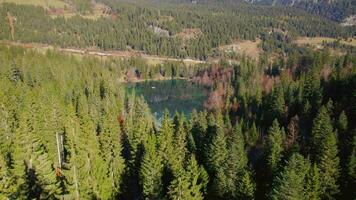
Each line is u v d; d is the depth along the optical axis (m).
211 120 96.81
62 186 51.91
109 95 126.69
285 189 47.72
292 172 48.97
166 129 73.19
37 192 49.09
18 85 109.56
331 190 59.19
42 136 68.94
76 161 48.31
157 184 53.66
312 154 74.19
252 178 62.88
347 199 60.94
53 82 128.62
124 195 62.31
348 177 61.88
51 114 77.69
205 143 75.50
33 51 179.38
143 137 71.06
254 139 97.94
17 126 69.50
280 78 164.75
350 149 69.88
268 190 59.31
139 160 67.12
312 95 119.06
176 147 69.31
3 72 127.56
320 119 81.69
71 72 148.50
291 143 81.94
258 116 124.31
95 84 139.50
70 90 124.44
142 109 114.62
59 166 66.31
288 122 111.44
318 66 163.88
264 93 149.38
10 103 82.38
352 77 118.38
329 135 66.38
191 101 187.75
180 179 47.12
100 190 53.31
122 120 106.62
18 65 138.62
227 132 96.31
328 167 60.47
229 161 58.59
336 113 100.62
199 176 58.03
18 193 45.16
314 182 55.69
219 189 56.72
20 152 49.47
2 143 61.66
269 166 65.56
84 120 80.00
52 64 148.62
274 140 77.38
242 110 134.75
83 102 107.75
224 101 154.50
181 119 82.88
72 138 58.94
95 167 53.44
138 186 65.00
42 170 50.50
